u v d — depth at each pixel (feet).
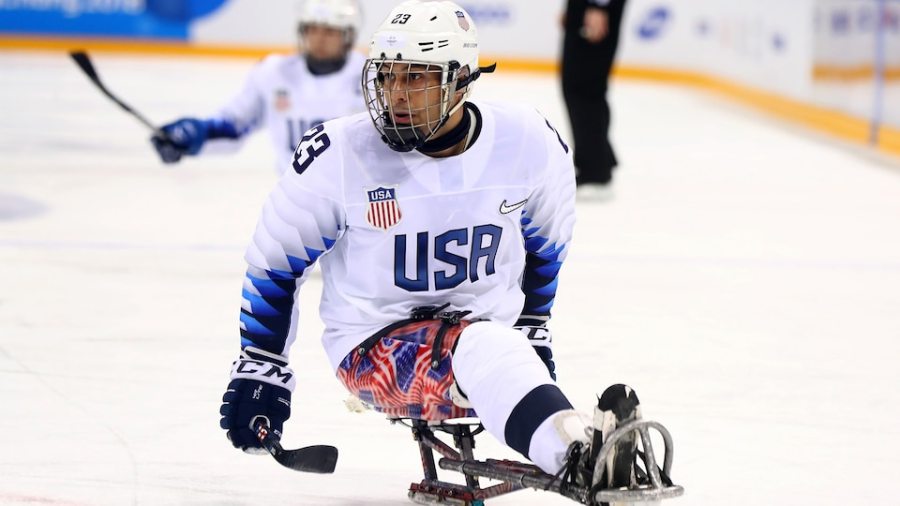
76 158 106.93
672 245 77.56
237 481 36.42
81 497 34.86
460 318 31.76
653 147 128.06
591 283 66.03
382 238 31.19
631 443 26.35
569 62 92.63
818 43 144.05
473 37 30.94
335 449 30.86
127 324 54.85
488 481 36.63
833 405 45.78
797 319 59.47
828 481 37.76
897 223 87.86
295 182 31.17
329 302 32.86
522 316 34.65
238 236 76.59
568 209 33.50
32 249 70.54
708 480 37.50
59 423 41.34
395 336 31.60
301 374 47.42
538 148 32.04
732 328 57.26
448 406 31.04
